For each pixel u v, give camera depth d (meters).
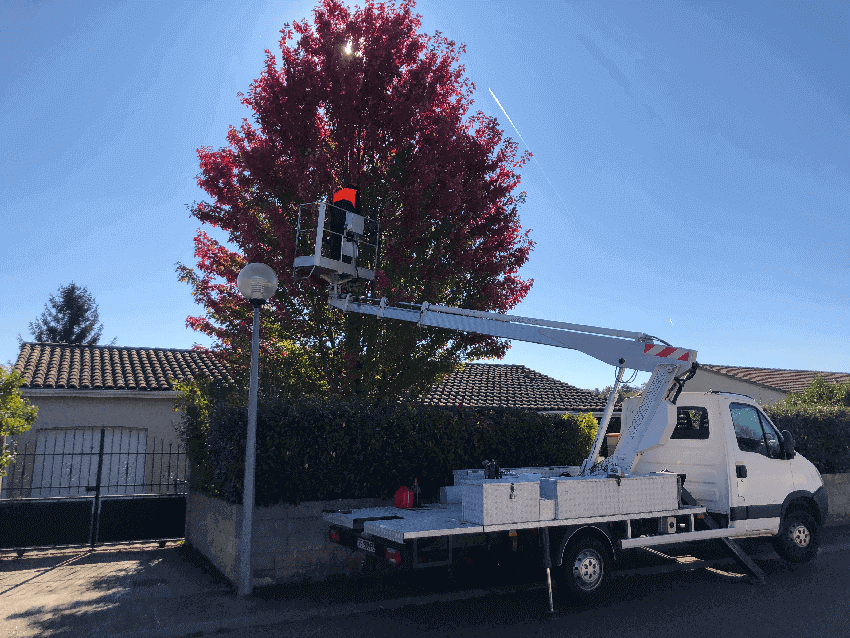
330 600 6.91
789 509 8.77
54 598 7.05
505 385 20.06
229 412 8.16
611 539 6.91
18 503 9.94
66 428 14.06
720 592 7.30
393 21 9.26
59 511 10.16
